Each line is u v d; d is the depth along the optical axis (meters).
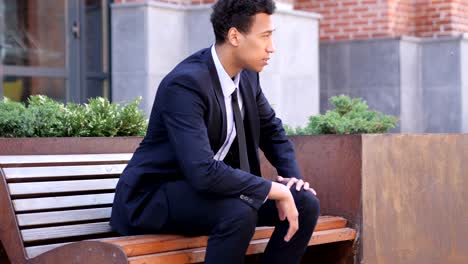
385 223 4.84
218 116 3.96
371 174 4.76
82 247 3.72
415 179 5.02
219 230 3.78
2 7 9.30
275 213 4.07
